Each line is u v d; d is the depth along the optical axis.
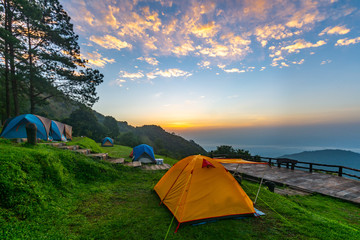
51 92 19.89
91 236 4.07
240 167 15.91
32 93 19.98
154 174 10.59
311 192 9.39
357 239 4.42
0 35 14.74
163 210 5.68
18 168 5.09
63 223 4.41
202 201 5.21
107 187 7.60
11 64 16.98
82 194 6.44
